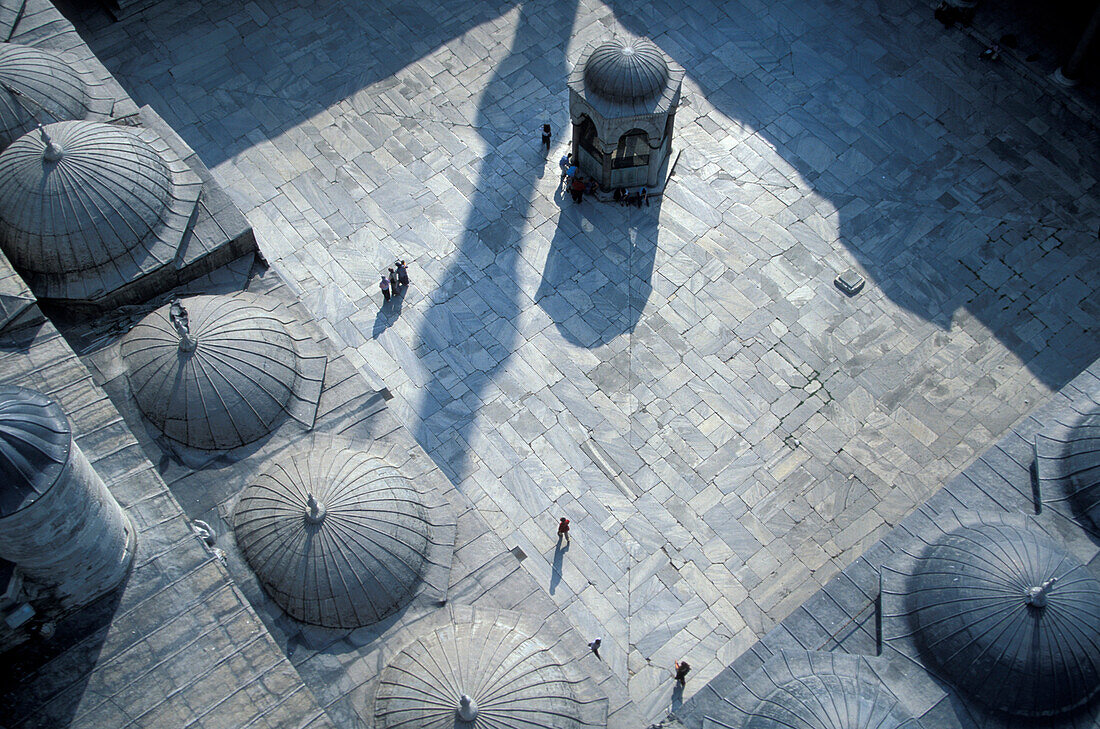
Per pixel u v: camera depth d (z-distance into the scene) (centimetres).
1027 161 3634
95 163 2397
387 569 2131
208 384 2281
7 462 1606
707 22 4003
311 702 1841
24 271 2423
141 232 2441
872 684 2016
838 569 2880
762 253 3450
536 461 3052
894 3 4047
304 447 2355
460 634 2086
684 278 3397
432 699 1958
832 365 3225
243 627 1914
